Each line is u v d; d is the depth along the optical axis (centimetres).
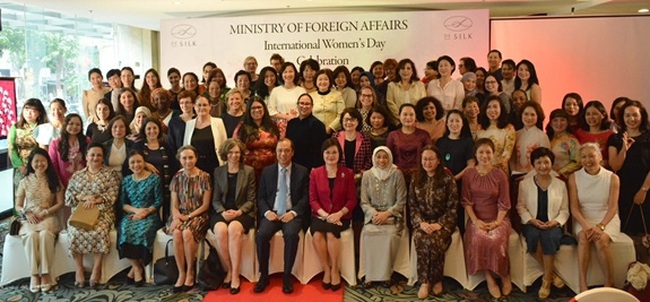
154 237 365
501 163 391
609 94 748
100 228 358
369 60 770
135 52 977
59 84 795
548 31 752
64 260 369
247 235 360
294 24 771
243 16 783
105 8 752
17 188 398
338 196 361
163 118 460
